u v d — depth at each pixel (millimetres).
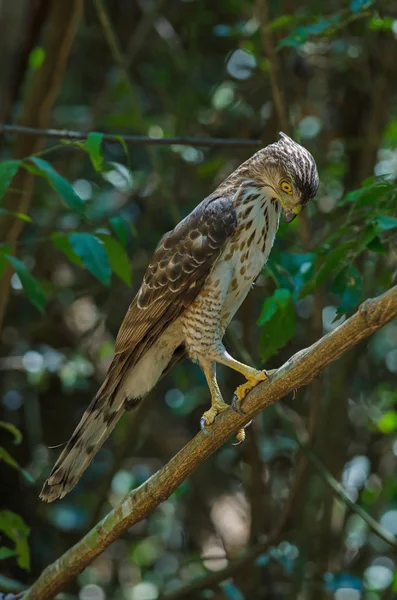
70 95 14695
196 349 7578
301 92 12969
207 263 7551
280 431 12992
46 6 10820
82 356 12742
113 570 13922
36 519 13195
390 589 11516
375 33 12297
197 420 13805
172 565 13664
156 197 13242
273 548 10570
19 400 13359
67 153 13547
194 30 13266
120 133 13852
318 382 10398
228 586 9922
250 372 7031
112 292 13336
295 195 7508
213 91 13125
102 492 11938
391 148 12953
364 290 10812
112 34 11320
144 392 7984
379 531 9805
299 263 8195
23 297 13602
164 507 13727
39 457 13344
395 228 8039
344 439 11734
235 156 13078
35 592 7770
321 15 10375
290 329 7965
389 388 13234
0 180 7770
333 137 13102
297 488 10508
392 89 12664
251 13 13203
